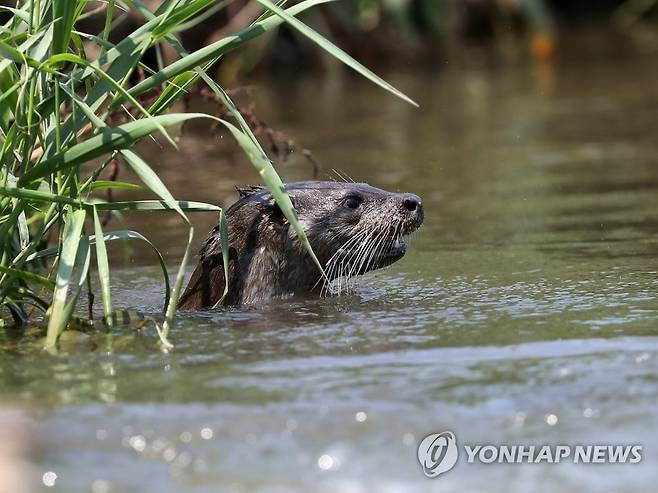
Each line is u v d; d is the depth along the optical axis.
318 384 6.89
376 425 6.23
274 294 10.09
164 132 7.84
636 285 9.35
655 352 7.32
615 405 6.46
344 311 9.05
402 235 10.37
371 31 28.23
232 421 6.32
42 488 5.65
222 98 8.60
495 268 10.50
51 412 6.52
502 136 18.89
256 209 10.27
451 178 15.70
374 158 17.27
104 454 6.00
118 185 8.79
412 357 7.43
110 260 12.05
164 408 6.53
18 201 8.50
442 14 29.73
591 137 18.36
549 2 36.94
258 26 8.47
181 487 5.61
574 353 7.38
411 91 24.70
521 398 6.59
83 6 8.59
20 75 8.68
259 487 5.59
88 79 8.86
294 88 25.77
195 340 8.10
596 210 13.11
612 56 28.22
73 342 8.09
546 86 24.25
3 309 9.45
